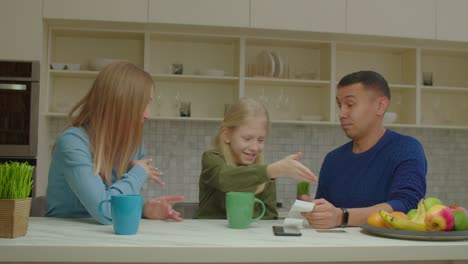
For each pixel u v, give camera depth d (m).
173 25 2.78
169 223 1.09
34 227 0.98
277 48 3.23
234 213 1.01
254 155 1.40
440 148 3.40
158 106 3.11
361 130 1.49
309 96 3.29
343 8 2.87
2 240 0.82
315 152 3.26
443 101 3.44
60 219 1.13
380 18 2.90
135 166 1.19
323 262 0.85
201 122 3.17
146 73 1.23
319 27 2.84
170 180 3.12
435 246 0.84
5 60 2.62
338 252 0.80
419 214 0.96
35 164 2.65
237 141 1.39
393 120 3.12
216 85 3.20
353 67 3.34
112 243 0.80
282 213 2.71
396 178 1.36
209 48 3.18
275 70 3.08
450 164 3.40
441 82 3.44
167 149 3.13
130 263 0.80
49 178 1.22
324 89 3.18
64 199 1.20
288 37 3.01
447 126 3.17
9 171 0.85
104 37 3.07
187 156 3.15
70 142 1.12
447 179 3.39
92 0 2.68
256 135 1.38
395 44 3.13
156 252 0.77
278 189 3.22
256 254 0.79
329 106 3.07
